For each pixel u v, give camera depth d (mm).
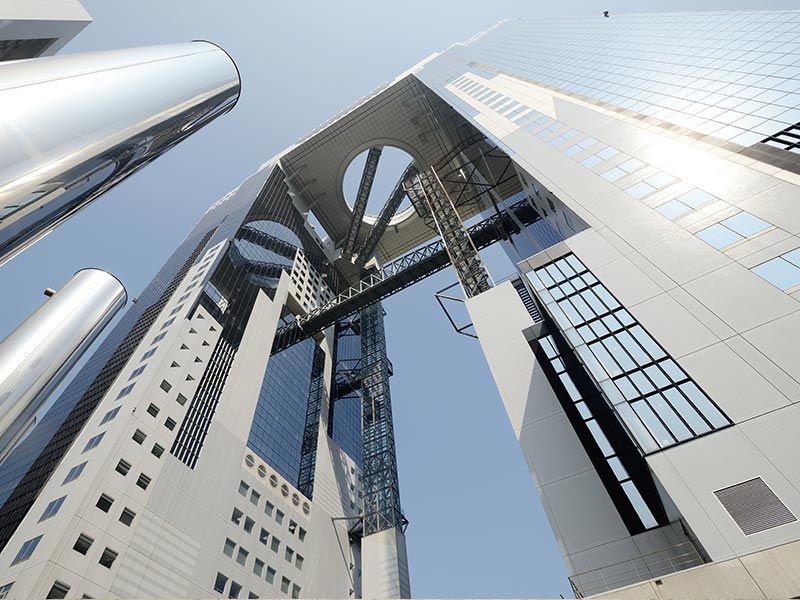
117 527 37375
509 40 86938
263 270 86562
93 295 6422
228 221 92688
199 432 51188
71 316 5910
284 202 110875
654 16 59281
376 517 60688
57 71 4590
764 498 14500
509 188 76000
